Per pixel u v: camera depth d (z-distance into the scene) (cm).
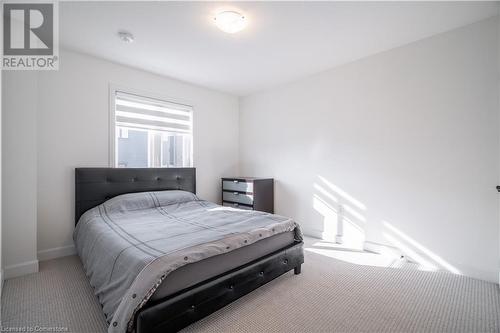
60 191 270
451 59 236
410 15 212
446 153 239
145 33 240
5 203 213
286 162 386
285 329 154
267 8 202
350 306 178
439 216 243
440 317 165
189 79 369
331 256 276
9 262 216
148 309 128
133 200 286
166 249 153
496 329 153
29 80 224
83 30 235
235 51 279
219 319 163
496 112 213
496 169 213
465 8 203
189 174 377
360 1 193
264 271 194
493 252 215
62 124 271
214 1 193
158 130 354
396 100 271
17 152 219
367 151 296
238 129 460
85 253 213
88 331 150
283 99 391
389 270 239
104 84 300
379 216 285
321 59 301
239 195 389
